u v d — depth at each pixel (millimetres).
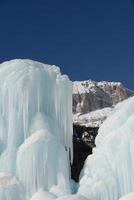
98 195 28516
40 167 29141
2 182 28469
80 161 46969
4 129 31625
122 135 29688
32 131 30859
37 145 29344
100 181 28875
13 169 30375
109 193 28578
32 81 31594
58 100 32500
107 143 30234
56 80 32625
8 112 31750
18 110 31297
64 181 29219
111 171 29219
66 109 33031
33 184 29000
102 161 29875
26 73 31828
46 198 26891
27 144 29594
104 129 32188
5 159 30562
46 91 32125
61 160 29734
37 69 32062
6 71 32594
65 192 28641
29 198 28609
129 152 29078
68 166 31125
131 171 28938
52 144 29672
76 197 26078
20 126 31172
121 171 29062
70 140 33250
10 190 28125
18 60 33656
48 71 32656
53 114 32375
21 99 31281
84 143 50844
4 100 31922
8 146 31016
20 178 29391
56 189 28656
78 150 48812
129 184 28797
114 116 32156
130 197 25625
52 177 29234
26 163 29219
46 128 30969
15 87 31422
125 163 28969
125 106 32281
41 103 31766
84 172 31266
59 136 32062
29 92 31422
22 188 28953
